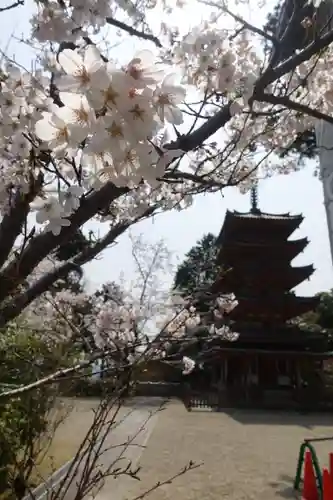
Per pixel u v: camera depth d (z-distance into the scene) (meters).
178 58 1.89
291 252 28.02
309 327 35.09
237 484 8.76
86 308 4.11
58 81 0.97
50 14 1.43
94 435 2.41
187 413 21.09
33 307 4.12
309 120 3.20
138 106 0.99
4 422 4.36
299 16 2.24
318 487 7.23
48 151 1.40
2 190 1.59
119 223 2.37
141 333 3.58
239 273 27.80
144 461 10.30
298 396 25.88
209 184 2.02
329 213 9.64
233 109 1.83
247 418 20.69
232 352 27.39
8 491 3.90
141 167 1.09
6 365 3.90
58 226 1.40
